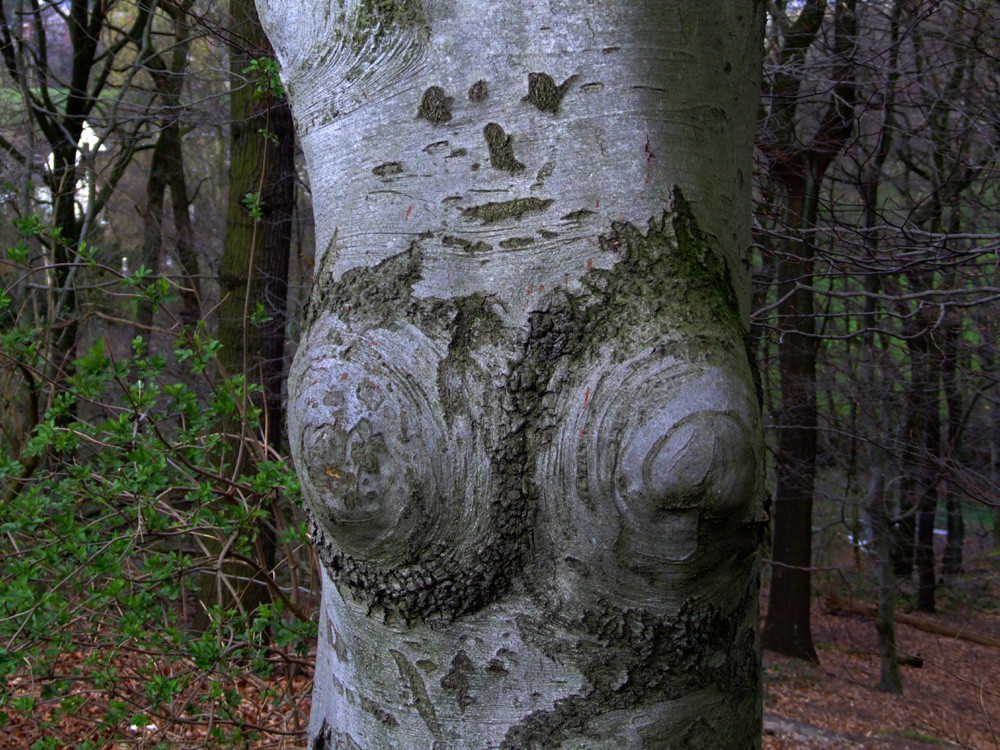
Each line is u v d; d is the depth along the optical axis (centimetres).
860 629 1223
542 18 117
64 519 276
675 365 109
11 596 259
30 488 325
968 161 447
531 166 117
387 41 122
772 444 823
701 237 120
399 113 121
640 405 108
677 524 108
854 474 871
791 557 1038
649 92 118
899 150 606
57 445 276
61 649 294
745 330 128
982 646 1155
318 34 129
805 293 689
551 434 111
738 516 111
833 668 1036
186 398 296
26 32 907
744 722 127
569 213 115
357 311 118
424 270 117
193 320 761
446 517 112
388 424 112
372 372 114
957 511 1186
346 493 112
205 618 463
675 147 120
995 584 1299
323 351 118
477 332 114
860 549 1103
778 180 471
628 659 115
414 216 119
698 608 117
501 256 116
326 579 136
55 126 866
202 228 1089
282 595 303
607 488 108
